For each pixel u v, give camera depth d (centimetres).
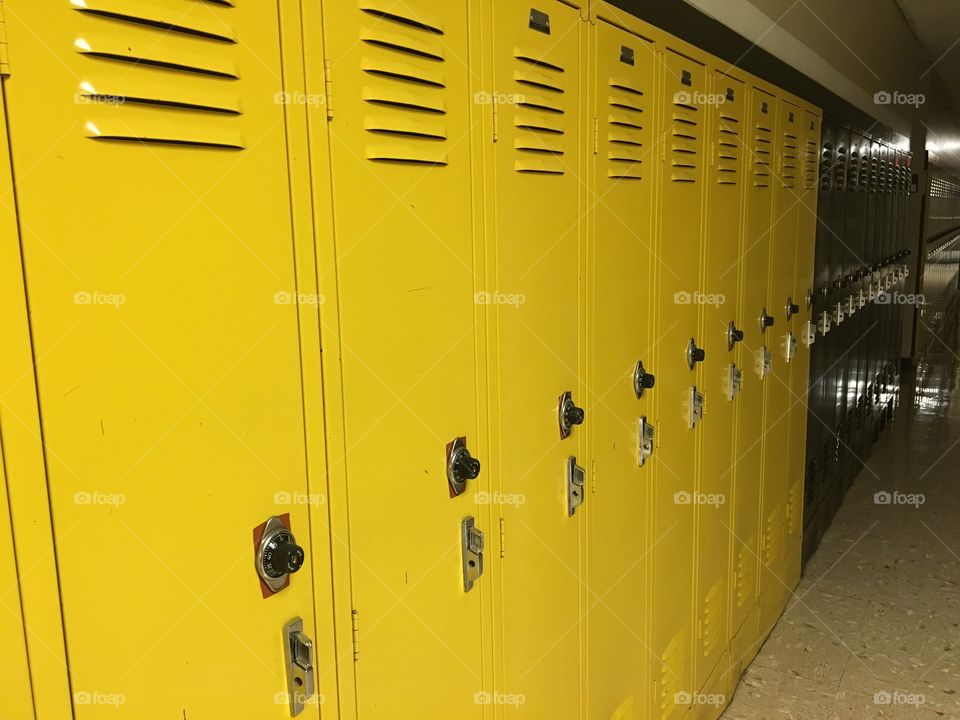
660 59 184
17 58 64
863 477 489
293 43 89
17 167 65
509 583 142
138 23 72
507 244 132
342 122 96
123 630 77
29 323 67
